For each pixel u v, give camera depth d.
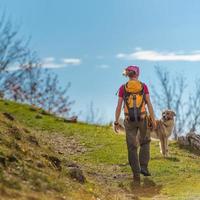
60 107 35.88
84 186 11.07
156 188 13.45
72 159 16.45
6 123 12.53
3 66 34.44
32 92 35.31
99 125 22.58
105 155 17.22
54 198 9.08
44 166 10.83
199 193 12.21
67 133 20.41
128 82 13.80
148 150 14.33
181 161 16.50
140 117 13.69
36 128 20.94
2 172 9.23
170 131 17.09
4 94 33.22
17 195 8.48
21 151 10.97
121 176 14.81
